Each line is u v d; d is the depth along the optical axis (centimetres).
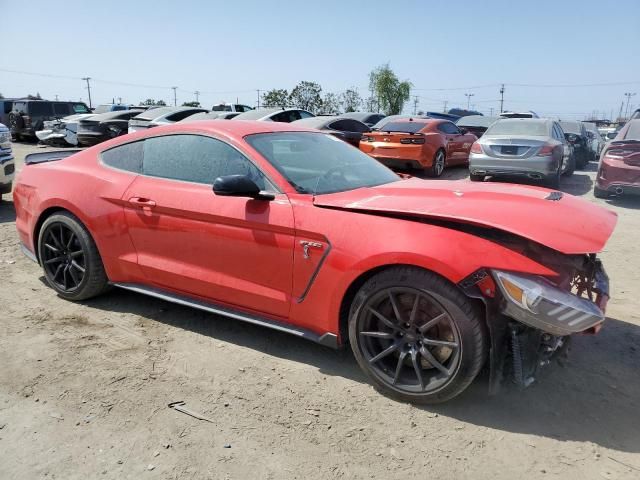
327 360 338
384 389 294
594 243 254
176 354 341
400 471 238
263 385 307
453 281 258
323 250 297
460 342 264
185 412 279
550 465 242
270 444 255
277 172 326
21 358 331
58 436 258
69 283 422
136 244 376
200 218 340
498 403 290
